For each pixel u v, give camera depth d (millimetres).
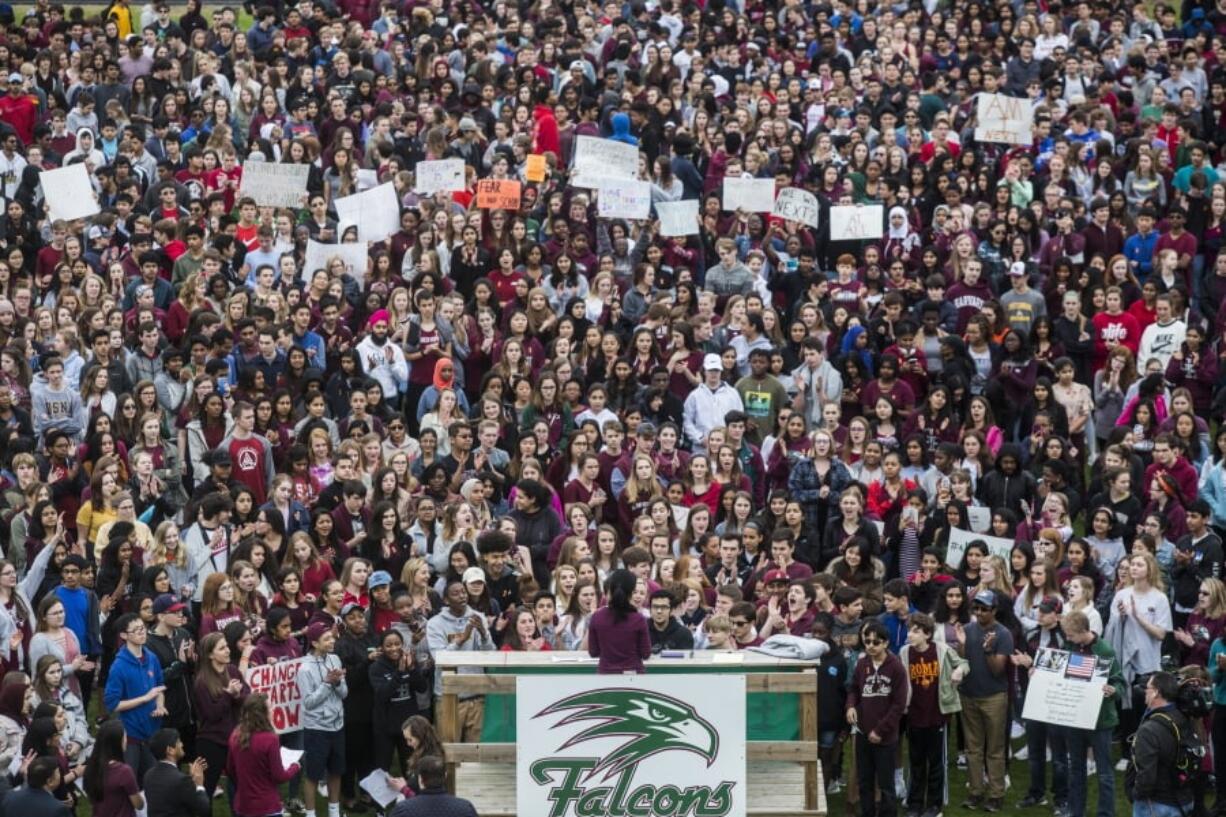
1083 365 92625
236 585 66562
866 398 86812
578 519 74125
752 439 84562
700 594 70000
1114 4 138000
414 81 118688
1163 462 77500
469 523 72625
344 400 85438
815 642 62062
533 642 66000
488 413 81500
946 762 67375
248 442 79062
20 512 72625
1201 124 121000
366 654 64812
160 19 134000
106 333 85500
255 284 96250
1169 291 93312
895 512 79125
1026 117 111750
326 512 72250
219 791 68312
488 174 110938
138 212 102812
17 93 118500
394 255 99375
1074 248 100688
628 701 59156
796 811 60250
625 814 59000
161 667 63406
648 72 120812
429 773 52688
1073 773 64625
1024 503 78438
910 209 104938
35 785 54094
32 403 82250
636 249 99000
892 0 138250
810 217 101625
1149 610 67875
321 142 114000
